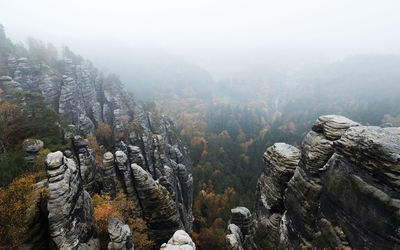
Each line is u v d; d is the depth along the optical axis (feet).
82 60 332.60
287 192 81.41
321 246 61.31
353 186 53.62
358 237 51.16
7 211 48.62
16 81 192.44
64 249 54.13
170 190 142.61
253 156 322.96
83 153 121.39
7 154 78.54
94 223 74.59
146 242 94.68
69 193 58.75
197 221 201.05
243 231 144.15
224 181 251.19
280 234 82.94
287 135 367.04
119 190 102.73
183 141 332.80
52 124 119.75
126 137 209.46
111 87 287.89
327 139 68.80
